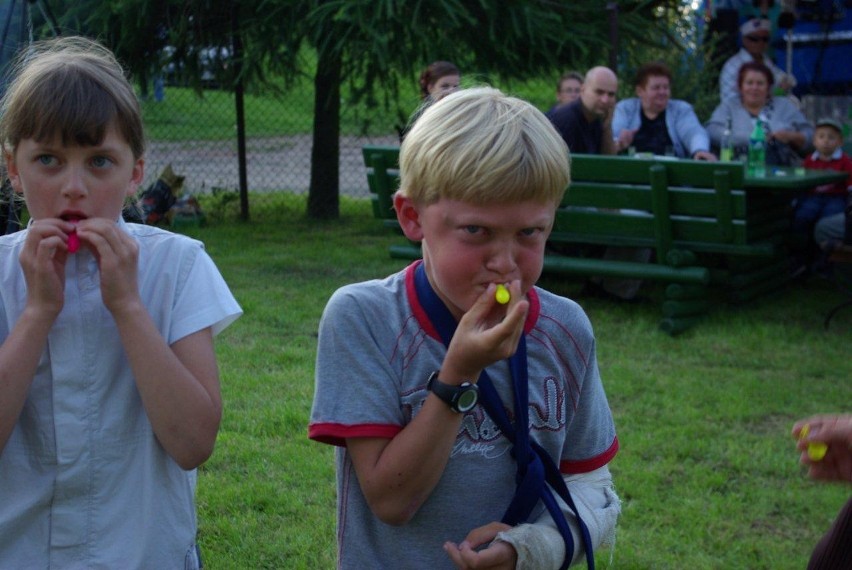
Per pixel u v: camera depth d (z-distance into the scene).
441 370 1.71
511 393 1.86
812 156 8.88
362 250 9.60
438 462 1.74
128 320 1.87
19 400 1.81
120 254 1.85
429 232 1.73
